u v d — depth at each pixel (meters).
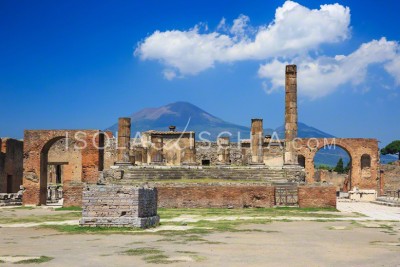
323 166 133.62
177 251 18.17
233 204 42.44
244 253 17.84
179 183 44.06
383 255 17.66
